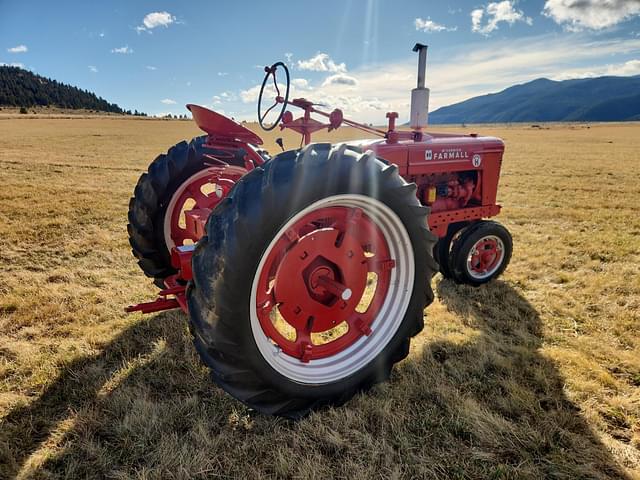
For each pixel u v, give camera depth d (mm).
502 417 2182
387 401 2281
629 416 2209
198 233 2699
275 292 2088
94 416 2141
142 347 2811
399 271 2354
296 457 1917
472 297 3734
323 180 1871
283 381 2021
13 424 2088
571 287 3945
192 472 1836
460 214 3752
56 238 5277
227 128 2697
